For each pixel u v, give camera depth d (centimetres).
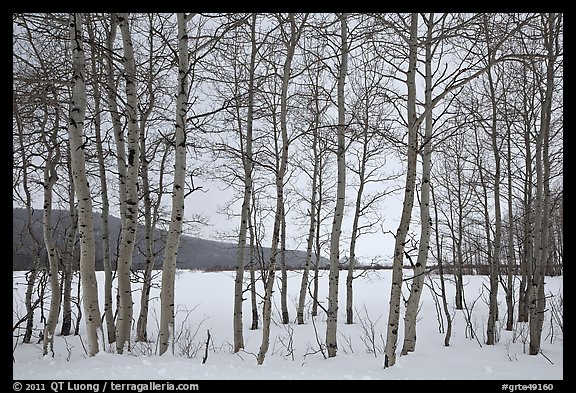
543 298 932
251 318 1623
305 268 1609
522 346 1022
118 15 816
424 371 664
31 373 592
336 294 925
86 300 747
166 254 773
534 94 1173
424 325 1375
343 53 1004
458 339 1157
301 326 1481
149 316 1568
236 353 926
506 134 1313
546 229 933
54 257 852
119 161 923
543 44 970
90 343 748
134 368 618
